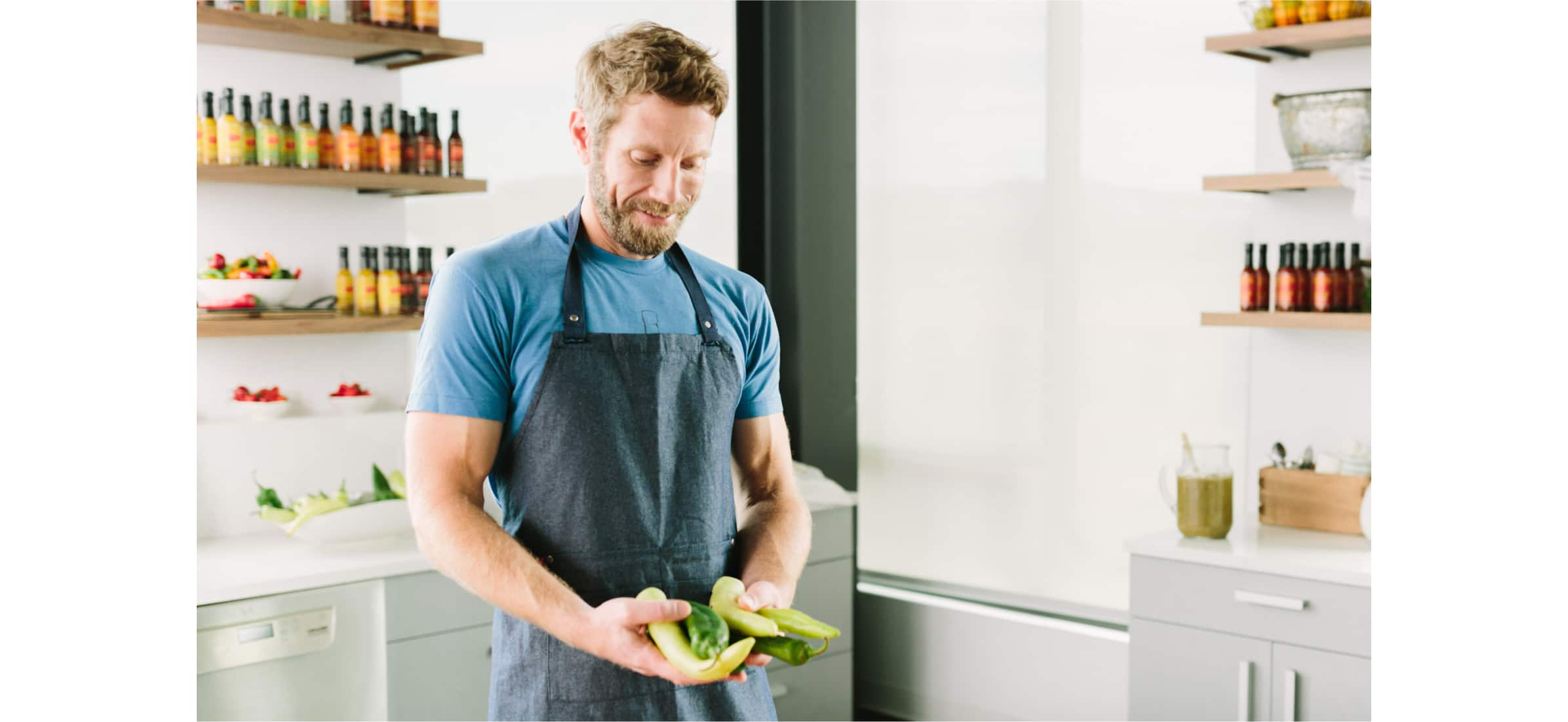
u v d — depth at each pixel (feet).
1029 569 12.63
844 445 14.15
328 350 11.21
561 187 12.84
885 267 13.65
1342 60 10.22
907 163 13.38
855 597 14.06
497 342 5.30
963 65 12.81
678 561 5.58
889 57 13.42
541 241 5.57
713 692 5.66
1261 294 10.29
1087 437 12.09
